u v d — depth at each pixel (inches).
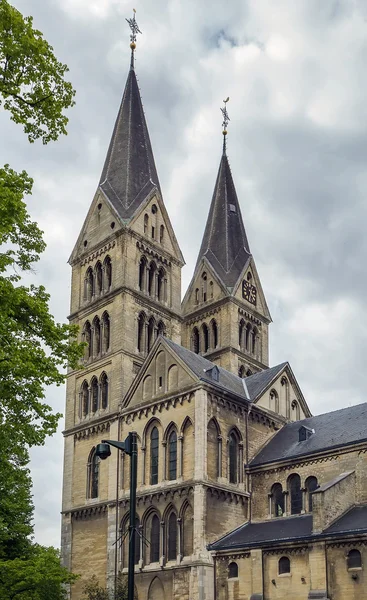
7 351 1321.4
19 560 1940.2
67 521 2768.2
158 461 2522.1
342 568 1946.4
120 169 3326.8
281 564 2103.8
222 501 2402.8
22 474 1669.5
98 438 2795.3
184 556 2314.2
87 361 3002.0
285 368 2908.5
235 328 3454.7
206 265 3659.0
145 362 2714.1
